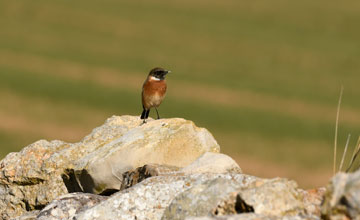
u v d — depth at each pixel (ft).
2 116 230.48
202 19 413.39
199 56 345.10
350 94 293.43
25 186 70.54
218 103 270.26
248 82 304.71
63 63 315.78
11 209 70.90
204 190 47.67
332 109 269.44
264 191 44.39
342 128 244.01
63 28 377.50
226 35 383.45
